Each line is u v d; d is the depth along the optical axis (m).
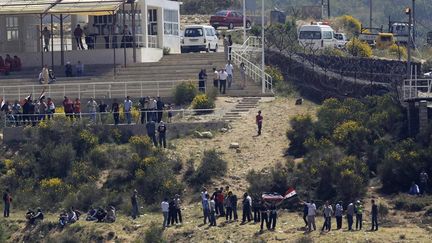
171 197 165.12
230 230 153.00
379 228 151.38
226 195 159.50
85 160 175.25
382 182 163.25
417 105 171.00
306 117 175.88
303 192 161.50
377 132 172.12
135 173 169.25
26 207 168.12
